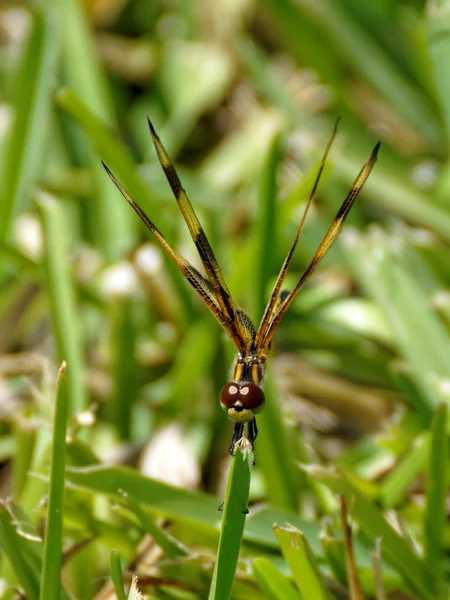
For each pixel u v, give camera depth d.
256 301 0.29
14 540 0.23
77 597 0.26
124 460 0.29
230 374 0.24
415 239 0.31
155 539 0.24
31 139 0.31
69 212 0.34
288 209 0.30
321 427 0.30
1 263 0.31
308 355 0.31
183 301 0.30
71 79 0.34
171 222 0.32
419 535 0.26
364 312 0.31
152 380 0.31
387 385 0.30
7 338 0.31
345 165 0.32
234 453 0.22
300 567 0.23
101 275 0.32
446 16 0.29
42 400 0.26
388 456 0.28
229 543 0.22
